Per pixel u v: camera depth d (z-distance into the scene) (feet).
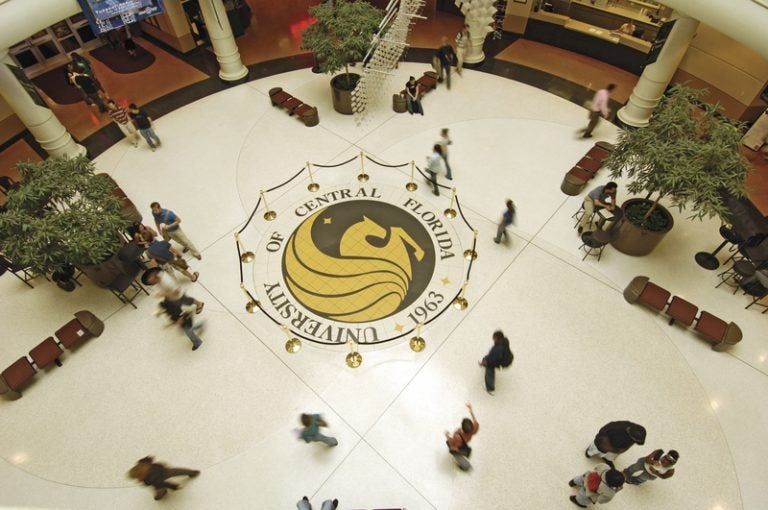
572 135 39.04
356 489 21.79
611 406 23.97
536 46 49.39
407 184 35.40
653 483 21.45
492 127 40.06
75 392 25.38
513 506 21.15
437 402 24.34
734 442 22.58
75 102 44.42
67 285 29.60
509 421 23.62
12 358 26.99
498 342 22.39
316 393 24.88
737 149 24.29
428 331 27.07
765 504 20.80
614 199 28.68
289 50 50.44
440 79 44.68
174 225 28.35
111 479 22.45
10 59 31.83
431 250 31.07
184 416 24.34
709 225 31.76
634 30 44.14
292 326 27.58
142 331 27.81
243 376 25.68
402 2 39.24
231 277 30.12
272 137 40.14
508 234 31.86
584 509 20.92
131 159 38.73
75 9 31.58
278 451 23.00
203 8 40.73
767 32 25.40
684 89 25.90
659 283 28.86
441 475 22.07
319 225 32.89
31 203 25.94
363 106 40.70
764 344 25.90
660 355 25.72
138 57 50.03
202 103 44.14
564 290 28.73
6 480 22.52
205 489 21.97
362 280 29.60
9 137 40.83
